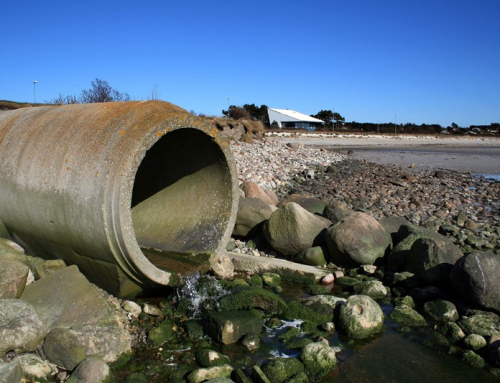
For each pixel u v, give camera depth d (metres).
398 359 4.67
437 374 4.43
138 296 5.71
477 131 79.38
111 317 4.80
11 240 6.42
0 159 6.19
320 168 20.55
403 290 6.21
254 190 10.44
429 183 17.53
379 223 7.60
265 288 6.42
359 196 13.95
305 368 4.39
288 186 15.40
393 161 27.55
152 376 4.26
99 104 6.01
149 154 7.20
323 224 7.73
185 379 4.20
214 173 6.66
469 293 5.45
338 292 6.31
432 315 5.53
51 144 5.70
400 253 6.91
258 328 5.03
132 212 7.78
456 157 31.08
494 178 20.05
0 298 4.61
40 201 5.55
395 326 5.34
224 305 5.41
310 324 5.26
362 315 5.16
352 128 77.12
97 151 5.21
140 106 5.55
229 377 4.22
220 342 4.82
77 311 4.75
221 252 6.32
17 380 3.75
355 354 4.74
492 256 5.52
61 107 6.46
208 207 6.70
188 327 5.04
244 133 27.91
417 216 11.02
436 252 6.27
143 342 4.79
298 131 58.50
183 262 6.21
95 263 5.45
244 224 8.20
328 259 7.36
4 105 17.39
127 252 5.02
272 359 4.49
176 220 7.02
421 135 70.00
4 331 4.13
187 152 6.69
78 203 5.16
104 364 4.09
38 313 4.64
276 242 7.53
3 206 6.09
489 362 4.63
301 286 6.57
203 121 5.87
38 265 5.57
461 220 10.60
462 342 4.95
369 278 6.79
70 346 4.19
